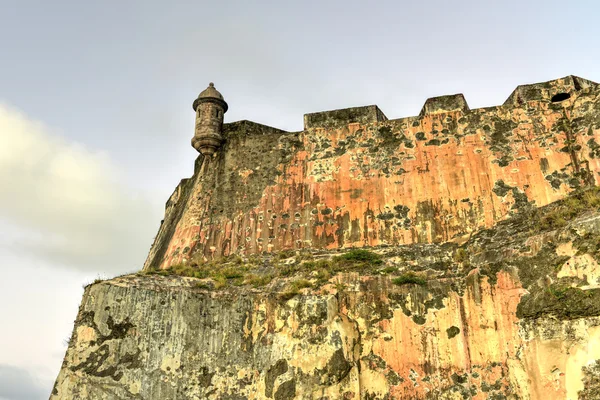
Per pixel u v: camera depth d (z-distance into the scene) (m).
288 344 16.02
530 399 14.04
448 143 20.89
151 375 15.91
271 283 17.72
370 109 22.86
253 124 23.72
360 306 16.58
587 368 13.27
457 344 15.74
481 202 19.45
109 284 17.12
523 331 14.61
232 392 15.72
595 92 20.05
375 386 15.62
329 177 21.48
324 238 20.31
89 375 15.88
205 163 23.31
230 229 21.33
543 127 20.36
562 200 17.67
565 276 14.37
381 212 20.25
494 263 16.11
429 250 18.31
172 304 16.84
